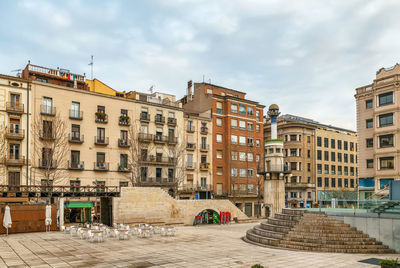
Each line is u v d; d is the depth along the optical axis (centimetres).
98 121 4184
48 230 2622
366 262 1602
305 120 7662
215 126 5422
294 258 1684
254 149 5869
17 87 3644
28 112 3681
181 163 4894
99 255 1714
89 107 4147
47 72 4075
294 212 2352
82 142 4034
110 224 3219
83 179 4000
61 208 2772
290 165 6322
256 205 5747
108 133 4272
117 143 4334
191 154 5075
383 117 4269
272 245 2069
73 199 3653
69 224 3259
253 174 5784
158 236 2475
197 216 3700
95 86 4550
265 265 1521
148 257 1673
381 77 4300
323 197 2373
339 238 1986
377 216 1991
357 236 2011
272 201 4541
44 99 3816
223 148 5488
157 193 3406
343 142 7294
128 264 1519
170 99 5453
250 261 1600
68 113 3975
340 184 7062
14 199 2811
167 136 4781
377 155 4269
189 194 4900
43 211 2627
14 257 1650
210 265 1510
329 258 1694
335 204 2331
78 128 4050
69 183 3881
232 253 1803
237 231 2975
